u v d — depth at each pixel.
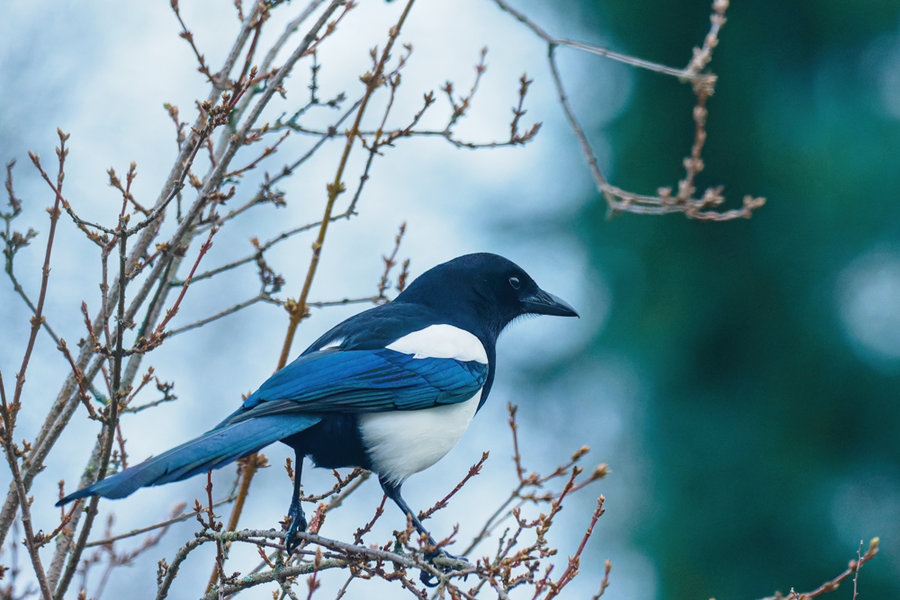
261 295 7.52
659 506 14.88
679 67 15.74
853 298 14.77
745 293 14.98
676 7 15.83
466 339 8.20
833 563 14.21
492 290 8.91
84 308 5.83
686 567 14.50
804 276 14.82
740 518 14.45
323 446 7.16
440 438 7.66
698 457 14.80
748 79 15.36
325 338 7.91
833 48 15.42
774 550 14.41
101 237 6.09
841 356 14.64
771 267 14.91
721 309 15.05
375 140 7.39
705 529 14.52
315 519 6.29
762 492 14.50
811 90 15.51
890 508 14.42
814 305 14.79
